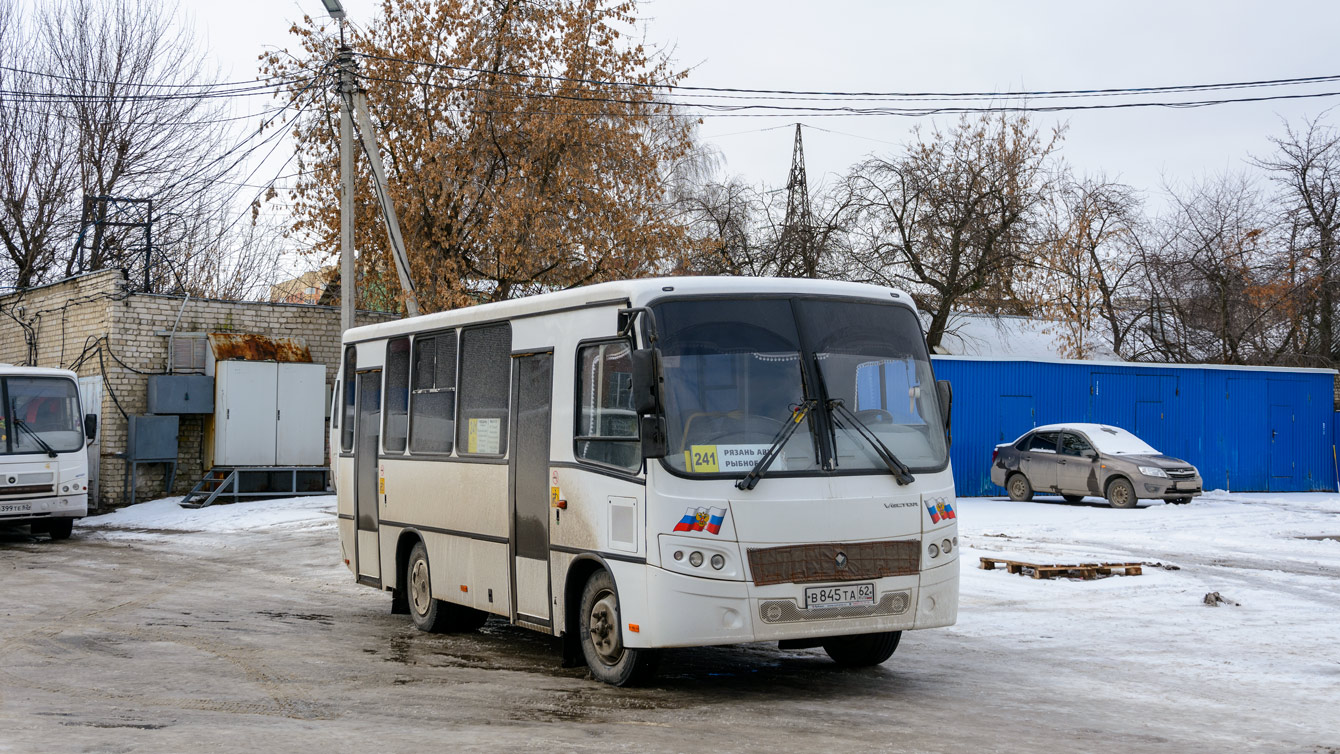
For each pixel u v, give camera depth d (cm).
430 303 2958
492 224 2891
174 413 2728
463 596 1012
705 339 788
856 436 809
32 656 952
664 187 3250
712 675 873
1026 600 1253
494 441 964
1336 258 3991
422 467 1091
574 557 839
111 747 620
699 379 778
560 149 3039
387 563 1173
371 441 1212
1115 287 4222
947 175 3797
